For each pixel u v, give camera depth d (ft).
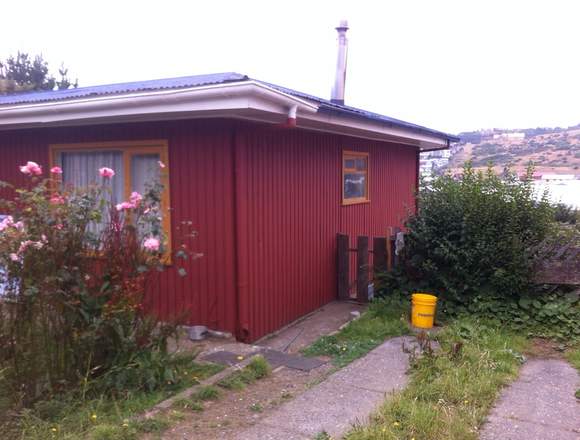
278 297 23.86
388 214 37.76
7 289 14.14
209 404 15.07
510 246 23.41
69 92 29.04
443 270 25.44
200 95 18.02
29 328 14.23
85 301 14.85
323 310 27.55
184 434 13.16
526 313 22.99
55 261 14.24
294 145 24.97
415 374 16.94
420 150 44.65
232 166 20.94
